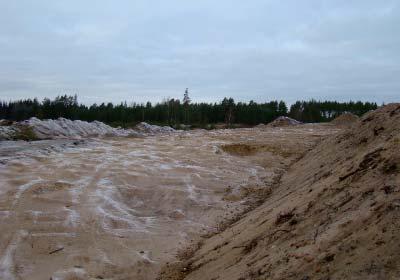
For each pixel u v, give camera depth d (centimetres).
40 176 1490
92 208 1197
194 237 1055
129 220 1156
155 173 1612
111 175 1551
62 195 1294
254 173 1688
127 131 3372
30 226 1052
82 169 1636
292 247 585
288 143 2188
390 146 705
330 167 1072
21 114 5928
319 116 6222
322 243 525
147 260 901
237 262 693
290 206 802
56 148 2142
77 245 972
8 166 1612
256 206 1258
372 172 652
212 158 1933
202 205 1309
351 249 475
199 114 6122
